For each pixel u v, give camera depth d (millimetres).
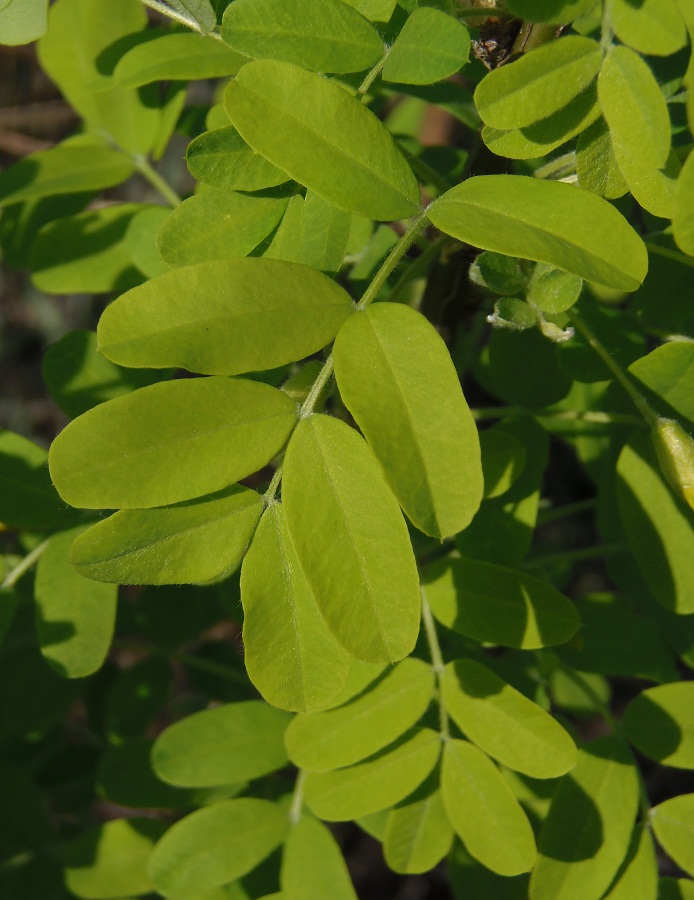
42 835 245
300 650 179
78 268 245
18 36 199
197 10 203
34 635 246
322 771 203
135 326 176
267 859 221
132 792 235
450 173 258
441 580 209
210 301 178
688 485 197
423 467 172
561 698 280
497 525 220
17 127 482
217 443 178
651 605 240
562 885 204
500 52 197
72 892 231
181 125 249
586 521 441
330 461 178
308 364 190
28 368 493
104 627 216
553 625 205
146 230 235
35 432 491
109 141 249
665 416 205
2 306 486
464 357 271
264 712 225
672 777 432
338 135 184
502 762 200
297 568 181
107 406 176
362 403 174
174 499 177
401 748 206
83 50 243
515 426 225
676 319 225
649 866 209
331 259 194
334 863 214
